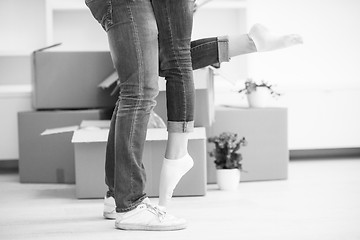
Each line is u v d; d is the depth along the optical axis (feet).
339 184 10.99
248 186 11.08
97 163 10.25
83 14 15.14
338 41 15.88
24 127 12.23
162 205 7.89
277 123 11.67
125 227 7.75
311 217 8.27
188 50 7.41
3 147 13.52
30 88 14.32
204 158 10.18
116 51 7.32
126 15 7.17
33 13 14.98
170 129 7.59
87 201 10.05
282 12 15.69
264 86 11.91
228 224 7.96
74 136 10.21
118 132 7.49
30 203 9.96
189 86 7.45
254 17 15.60
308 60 15.79
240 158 10.82
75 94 12.60
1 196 10.71
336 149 15.71
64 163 12.12
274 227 7.72
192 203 9.54
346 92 14.20
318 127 14.17
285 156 11.71
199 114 10.76
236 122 11.57
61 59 12.54
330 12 15.84
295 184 11.12
